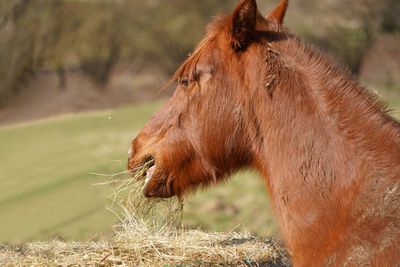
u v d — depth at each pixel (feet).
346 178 21.65
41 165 93.81
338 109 22.24
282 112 22.66
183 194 25.57
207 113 23.81
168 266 31.60
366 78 176.55
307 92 22.58
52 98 181.68
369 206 21.02
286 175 22.52
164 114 25.18
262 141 23.22
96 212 65.92
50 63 191.21
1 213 69.92
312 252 21.76
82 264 32.12
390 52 182.70
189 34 195.00
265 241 36.17
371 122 22.06
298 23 179.01
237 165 24.35
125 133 119.75
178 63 197.16
